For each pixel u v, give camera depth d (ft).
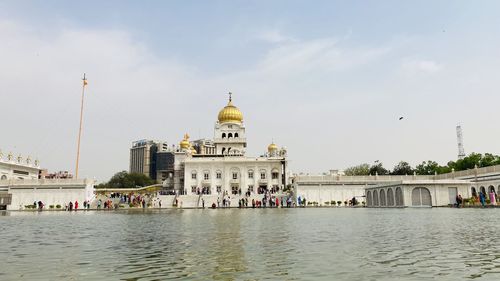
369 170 431.84
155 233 71.31
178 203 304.09
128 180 580.30
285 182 376.07
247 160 376.07
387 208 191.93
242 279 31.68
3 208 307.99
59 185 313.32
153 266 37.86
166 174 532.73
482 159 325.42
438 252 43.62
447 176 294.87
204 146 591.78
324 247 48.88
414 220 93.86
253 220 107.55
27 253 47.39
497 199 196.24
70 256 44.68
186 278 32.35
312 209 209.46
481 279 30.81
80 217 146.41
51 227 91.66
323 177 308.19
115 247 52.21
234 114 428.97
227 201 273.75
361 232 67.10
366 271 34.22
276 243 53.47
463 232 63.21
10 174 364.38
